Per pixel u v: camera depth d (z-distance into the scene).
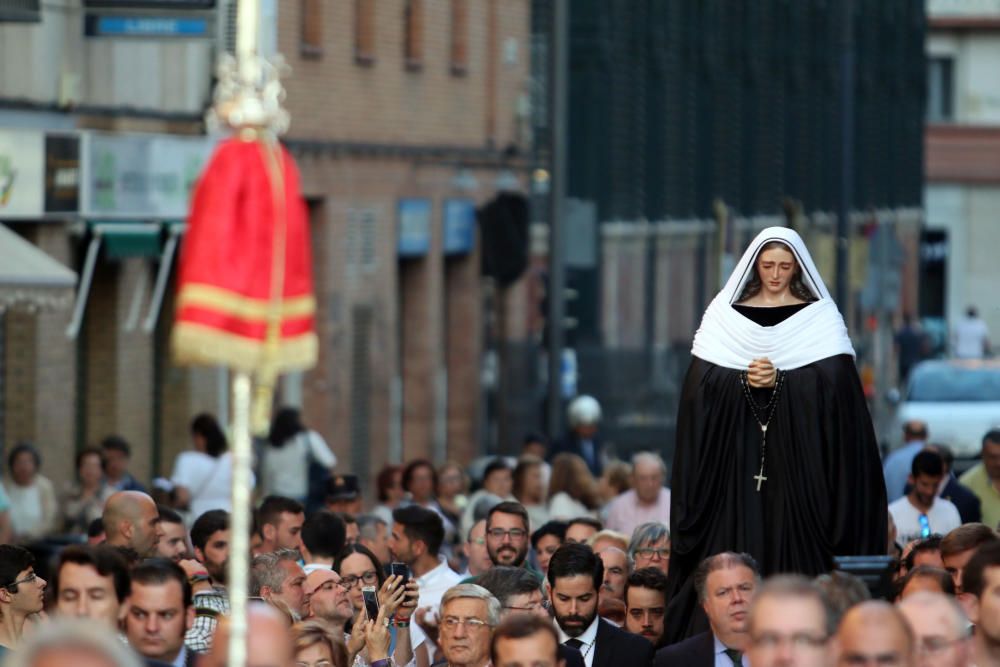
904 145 143.25
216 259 15.67
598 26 88.25
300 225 15.94
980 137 160.75
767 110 113.88
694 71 102.00
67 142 44.94
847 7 77.38
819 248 76.44
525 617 18.86
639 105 92.88
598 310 87.12
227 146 15.86
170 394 52.53
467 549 32.72
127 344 49.94
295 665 19.73
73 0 46.47
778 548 25.70
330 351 60.19
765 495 25.78
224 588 26.22
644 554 27.39
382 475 42.16
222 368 54.66
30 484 40.16
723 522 25.84
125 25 43.78
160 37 43.66
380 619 23.16
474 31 70.44
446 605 22.03
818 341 25.78
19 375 45.47
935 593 17.78
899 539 33.66
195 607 23.12
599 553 26.69
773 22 114.94
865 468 25.89
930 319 146.25
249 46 15.92
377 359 63.56
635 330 92.75
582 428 52.59
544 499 39.16
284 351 15.80
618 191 90.12
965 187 161.62
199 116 50.56
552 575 23.45
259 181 15.80
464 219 69.88
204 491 42.03
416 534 29.62
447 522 39.22
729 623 21.56
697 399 25.83
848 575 18.61
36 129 43.94
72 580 20.06
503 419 72.00
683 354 71.44
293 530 28.78
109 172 46.34
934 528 34.75
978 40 165.25
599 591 25.11
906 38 143.00
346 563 26.28
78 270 47.59
